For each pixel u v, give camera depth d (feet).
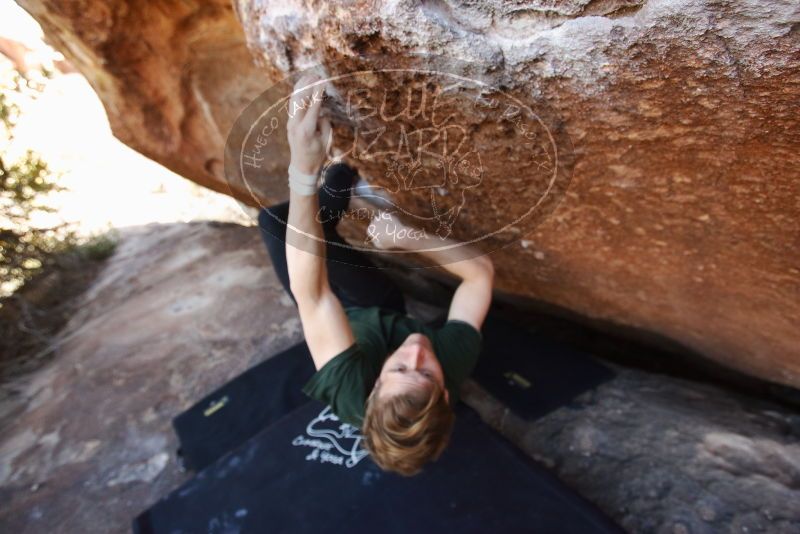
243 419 6.49
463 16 2.47
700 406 5.79
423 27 2.45
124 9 5.34
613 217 3.79
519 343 6.84
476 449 5.34
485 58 2.48
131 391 7.62
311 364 7.03
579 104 2.64
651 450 5.37
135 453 6.59
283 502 5.24
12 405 8.57
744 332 4.72
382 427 4.10
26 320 11.12
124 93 6.51
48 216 13.94
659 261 4.15
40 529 5.90
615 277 4.83
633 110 2.61
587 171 3.32
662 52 2.27
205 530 5.15
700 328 5.15
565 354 6.63
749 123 2.43
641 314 5.52
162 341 8.56
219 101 6.44
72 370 8.66
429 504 4.99
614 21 2.27
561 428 5.84
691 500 4.83
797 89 2.15
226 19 5.46
